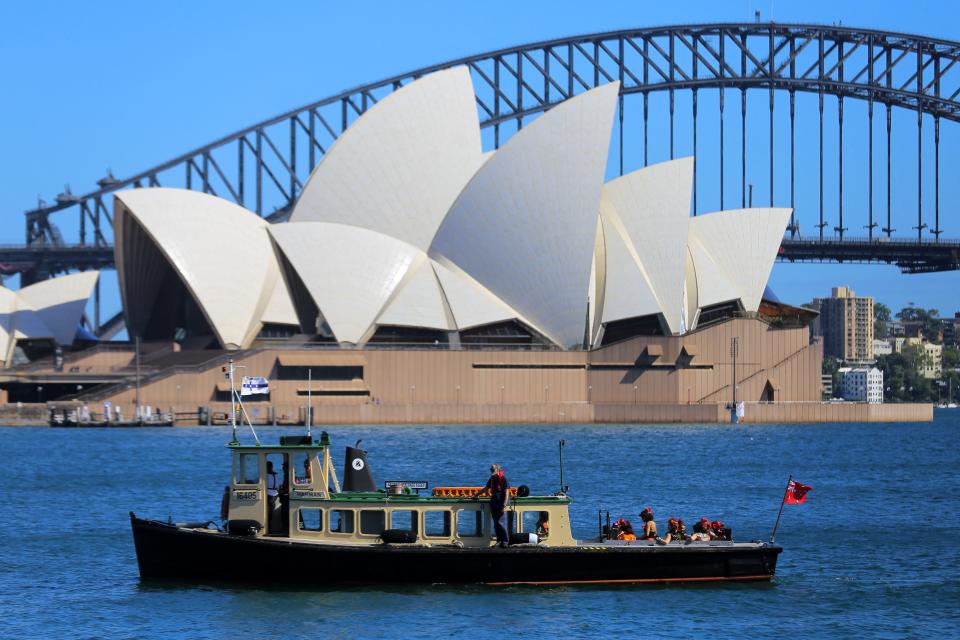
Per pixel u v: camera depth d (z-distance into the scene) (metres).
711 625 90.00
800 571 108.31
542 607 92.88
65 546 119.31
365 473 100.06
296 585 95.06
